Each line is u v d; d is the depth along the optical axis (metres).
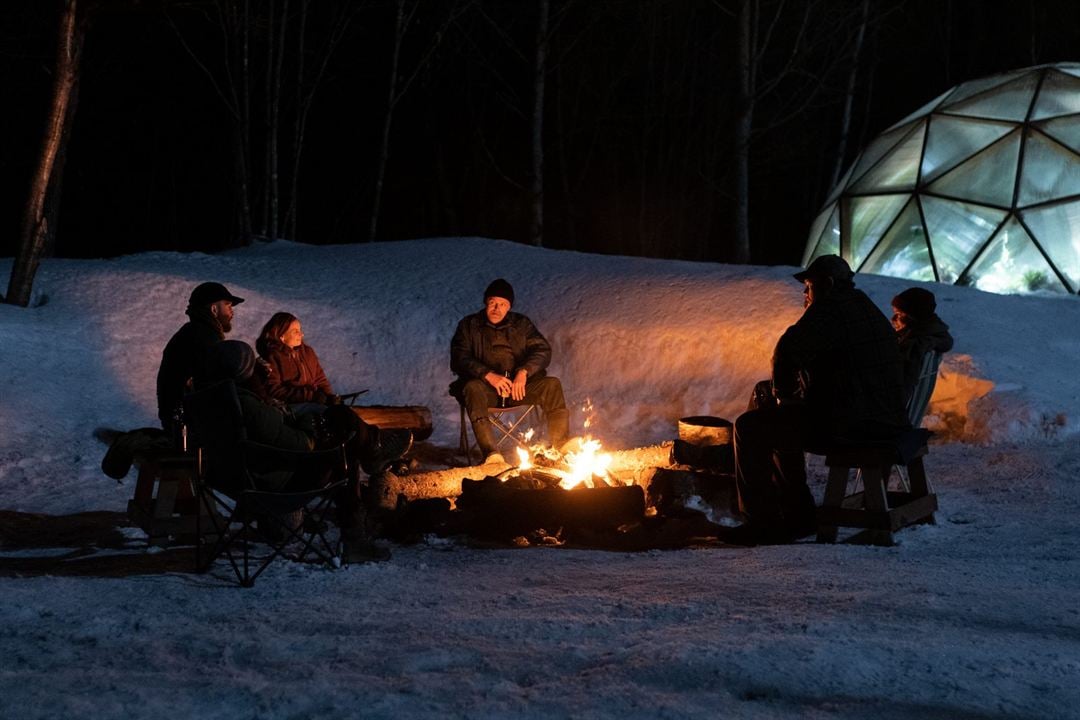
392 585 4.76
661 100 30.44
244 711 3.04
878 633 3.63
